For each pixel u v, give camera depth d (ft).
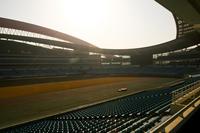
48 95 161.38
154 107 71.77
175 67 309.63
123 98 134.21
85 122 66.23
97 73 300.40
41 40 297.74
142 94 135.44
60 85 198.70
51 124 72.08
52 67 271.08
